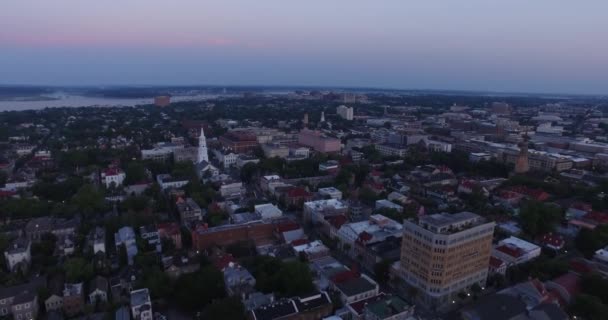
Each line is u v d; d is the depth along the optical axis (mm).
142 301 162500
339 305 171875
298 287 174125
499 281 194625
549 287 181875
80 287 175125
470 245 181000
